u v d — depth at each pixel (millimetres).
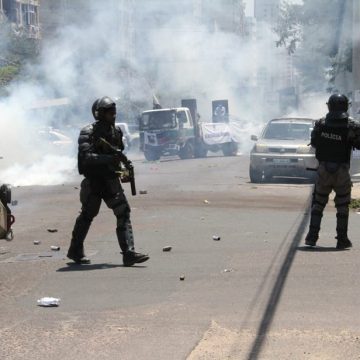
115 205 11156
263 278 10008
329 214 17109
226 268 10758
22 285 9953
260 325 7750
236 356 6777
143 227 15148
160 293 9289
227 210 17828
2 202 10625
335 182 12102
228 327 7711
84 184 11289
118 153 11117
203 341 7254
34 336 7523
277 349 6957
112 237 13961
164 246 12828
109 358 6812
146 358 6789
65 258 11938
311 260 11172
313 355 6781
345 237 12234
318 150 12172
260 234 13984
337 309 8344
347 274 10133
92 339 7395
